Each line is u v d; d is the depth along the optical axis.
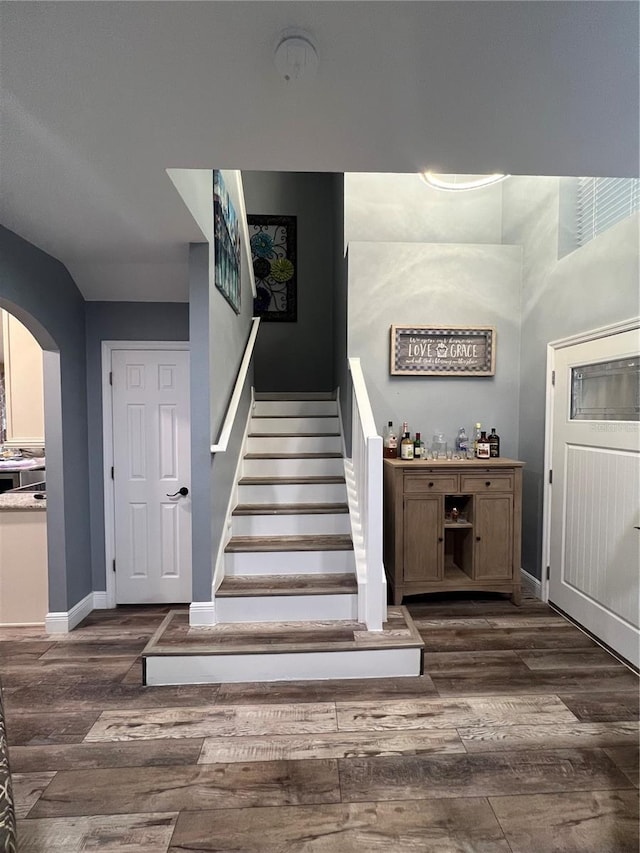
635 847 1.39
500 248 3.39
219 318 2.67
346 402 3.43
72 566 2.86
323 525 2.95
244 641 2.26
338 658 2.23
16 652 2.52
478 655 2.46
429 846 1.39
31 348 3.91
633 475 2.34
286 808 1.52
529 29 1.07
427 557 3.04
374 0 0.99
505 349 3.41
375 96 1.27
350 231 3.78
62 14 1.01
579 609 2.78
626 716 1.97
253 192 4.90
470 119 1.38
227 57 1.13
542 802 1.54
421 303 3.36
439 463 3.01
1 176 1.70
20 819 1.48
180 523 3.19
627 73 1.19
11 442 3.94
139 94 1.26
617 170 1.70
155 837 1.42
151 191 1.81
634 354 2.32
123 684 2.21
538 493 3.19
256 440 3.56
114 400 3.13
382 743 1.81
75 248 2.46
